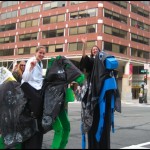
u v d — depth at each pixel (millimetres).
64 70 5746
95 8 49875
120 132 10008
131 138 8930
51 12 48406
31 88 5641
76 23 50938
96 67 5609
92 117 5559
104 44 50125
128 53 50062
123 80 51531
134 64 51219
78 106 24281
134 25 46562
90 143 5629
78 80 5723
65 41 51219
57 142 5711
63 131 6059
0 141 5926
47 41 48125
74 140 8242
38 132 5637
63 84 5688
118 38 49500
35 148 5543
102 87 5488
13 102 5781
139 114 17344
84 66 5965
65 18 50812
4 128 5785
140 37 46062
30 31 42531
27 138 5586
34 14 44875
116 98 5742
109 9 49250
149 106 29203
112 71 5633
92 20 50094
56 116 5562
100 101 5473
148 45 48250
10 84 5930
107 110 5586
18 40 32344
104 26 49875
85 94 5773
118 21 47812
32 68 5660
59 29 50719
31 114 5613
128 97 50688
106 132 5543
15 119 5684
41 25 46312
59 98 5594
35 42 44844
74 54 50188
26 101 5660
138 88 51875
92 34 50219
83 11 50688
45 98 5598
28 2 37344
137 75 51750
